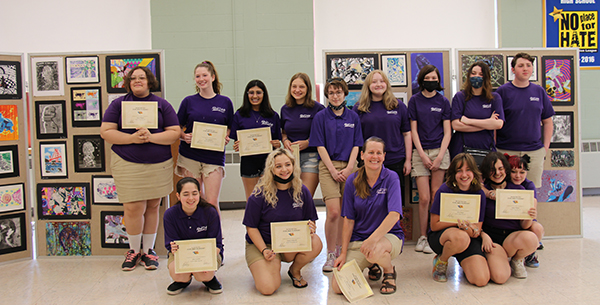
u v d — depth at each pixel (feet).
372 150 8.05
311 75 18.33
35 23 17.80
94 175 11.10
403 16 19.03
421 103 11.02
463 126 10.68
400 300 7.68
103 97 11.01
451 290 8.16
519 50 12.30
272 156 8.18
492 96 10.63
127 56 10.99
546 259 10.12
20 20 17.74
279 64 18.29
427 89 10.85
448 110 11.04
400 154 10.82
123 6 18.16
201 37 18.12
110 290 8.55
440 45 19.17
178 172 10.53
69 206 11.19
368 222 8.39
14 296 8.28
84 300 8.01
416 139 11.02
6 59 10.76
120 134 9.51
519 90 11.04
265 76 18.31
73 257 11.21
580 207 12.32
